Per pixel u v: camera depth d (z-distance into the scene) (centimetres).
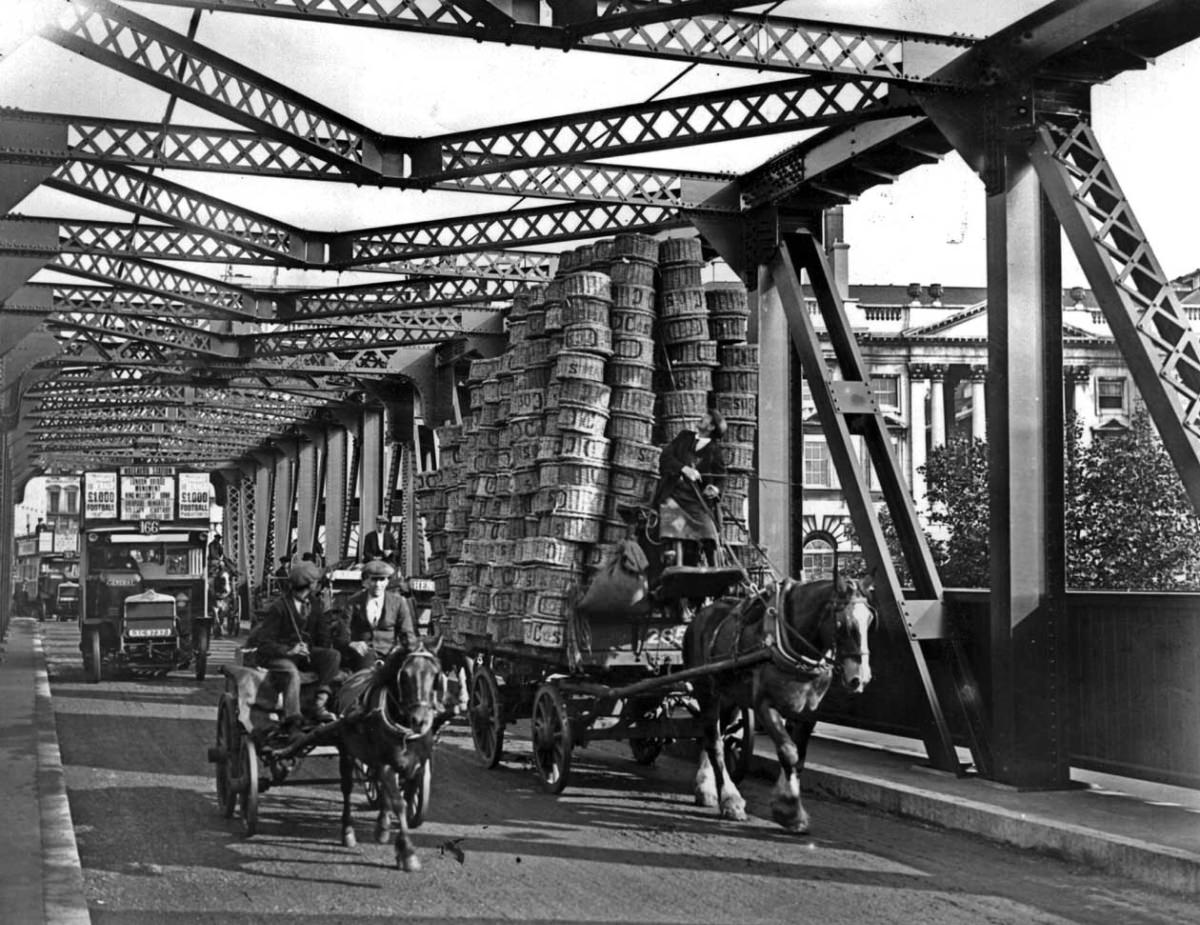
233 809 1024
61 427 3928
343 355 2741
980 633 1180
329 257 1786
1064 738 1070
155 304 2125
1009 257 1077
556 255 1983
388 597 1065
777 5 1027
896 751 1292
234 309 2094
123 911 736
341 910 739
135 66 1116
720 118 1263
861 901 761
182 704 1950
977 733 1160
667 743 1351
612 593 1130
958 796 1020
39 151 1285
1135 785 1084
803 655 957
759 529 1452
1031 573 1073
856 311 4709
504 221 1694
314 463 4169
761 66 1039
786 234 1455
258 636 1005
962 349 4688
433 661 845
